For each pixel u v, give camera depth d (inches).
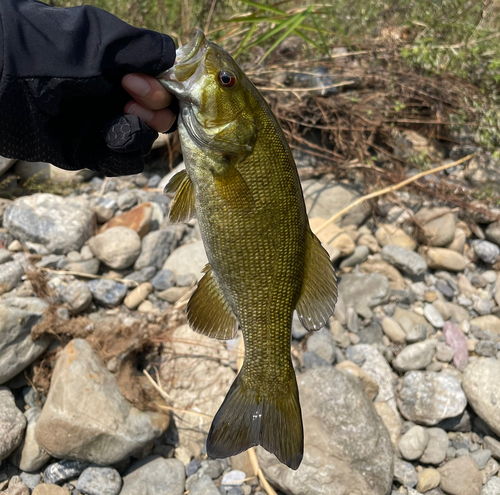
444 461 26.4
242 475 25.3
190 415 26.9
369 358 29.5
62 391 24.4
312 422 25.0
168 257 32.7
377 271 33.4
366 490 23.8
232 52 39.5
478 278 34.4
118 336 27.6
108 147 16.4
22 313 26.6
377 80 39.6
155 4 39.6
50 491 23.9
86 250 32.0
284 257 15.8
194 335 29.0
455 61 39.2
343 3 41.9
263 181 15.2
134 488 24.3
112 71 14.8
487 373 27.5
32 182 35.4
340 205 35.9
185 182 16.2
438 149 40.7
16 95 14.6
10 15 14.4
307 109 38.7
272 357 16.8
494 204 36.9
